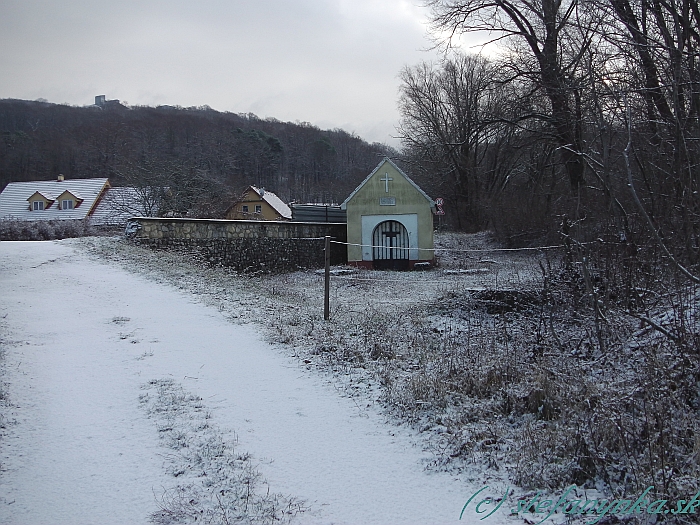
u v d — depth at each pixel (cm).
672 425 623
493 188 4719
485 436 655
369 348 1030
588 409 679
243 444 639
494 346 1031
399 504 519
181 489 536
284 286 2050
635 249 1087
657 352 823
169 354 970
